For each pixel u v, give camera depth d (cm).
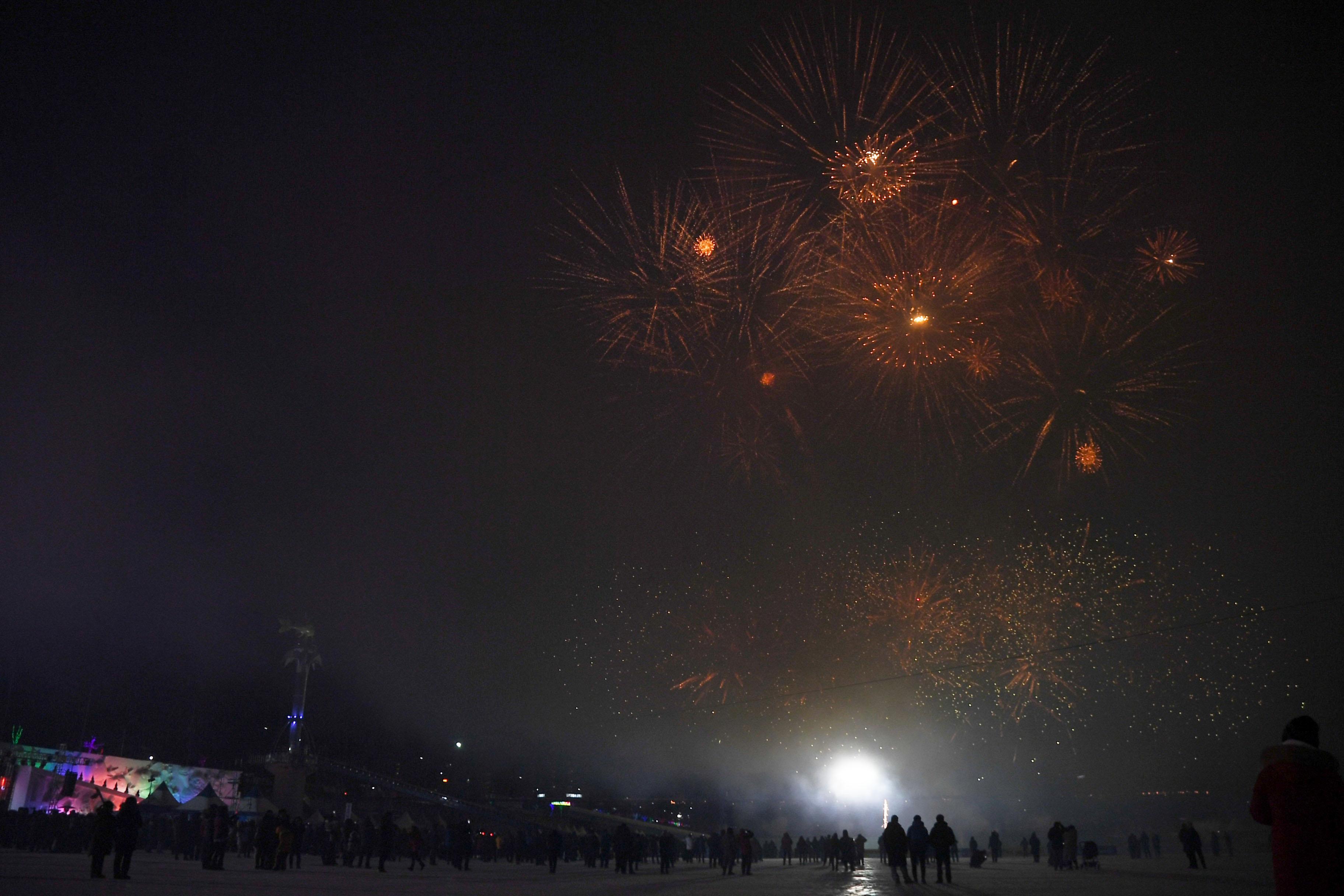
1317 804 501
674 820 7231
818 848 5497
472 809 6744
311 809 6066
